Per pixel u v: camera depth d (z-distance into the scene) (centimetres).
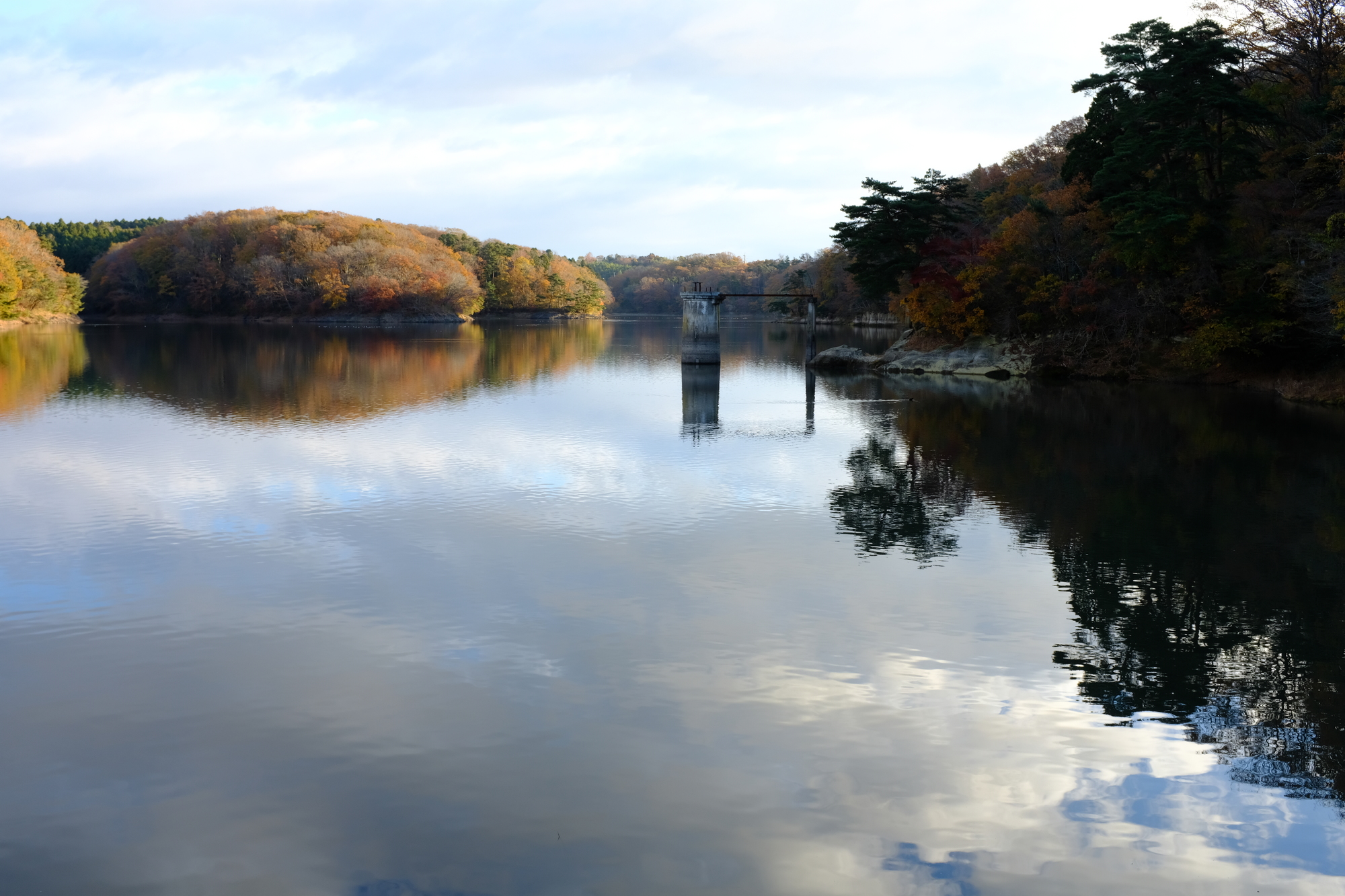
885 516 2930
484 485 3284
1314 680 1756
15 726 1515
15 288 14075
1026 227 7319
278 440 4191
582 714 1562
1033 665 1805
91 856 1179
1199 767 1429
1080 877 1157
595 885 1127
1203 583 2303
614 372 7875
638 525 2783
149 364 8106
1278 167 6000
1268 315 5697
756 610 2077
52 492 3133
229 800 1302
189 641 1873
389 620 1991
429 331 15312
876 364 8075
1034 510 3031
